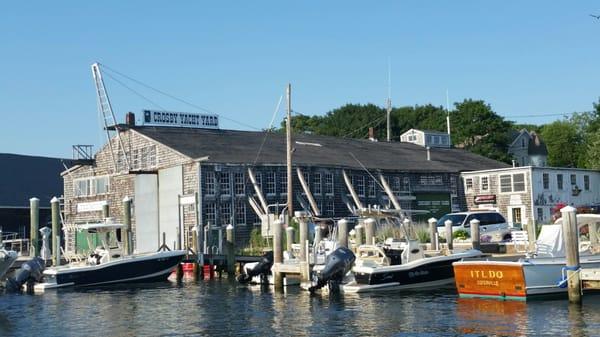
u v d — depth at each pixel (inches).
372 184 2071.9
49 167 2751.0
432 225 1279.5
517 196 2142.0
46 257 1424.7
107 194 2043.6
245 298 1040.8
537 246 961.5
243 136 2119.8
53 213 1384.1
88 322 868.0
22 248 1780.3
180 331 784.9
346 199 1956.2
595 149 2834.6
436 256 1086.4
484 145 3289.9
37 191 2546.8
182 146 1850.4
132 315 912.3
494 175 2193.7
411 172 2151.8
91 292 1181.1
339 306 917.8
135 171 1835.6
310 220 1244.5
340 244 1089.4
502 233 1502.2
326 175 1959.9
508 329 717.3
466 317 794.2
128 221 1370.6
